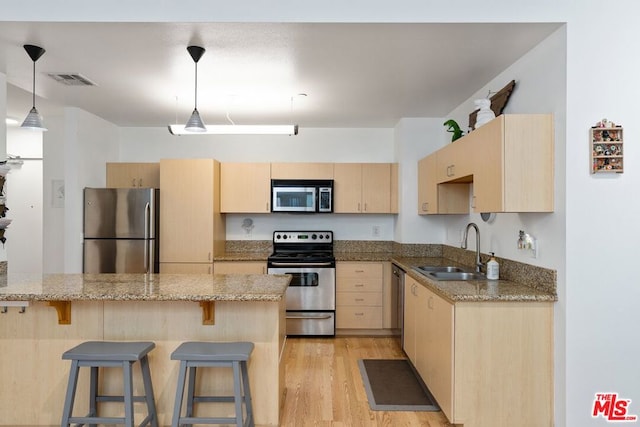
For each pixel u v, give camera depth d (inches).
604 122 85.7
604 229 86.0
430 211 149.8
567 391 86.4
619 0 86.7
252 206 178.5
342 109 157.6
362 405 108.7
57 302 92.4
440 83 125.9
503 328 90.0
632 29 86.6
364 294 170.2
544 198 89.8
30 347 94.7
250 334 95.4
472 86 129.0
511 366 90.1
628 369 86.0
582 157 86.3
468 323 89.9
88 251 161.9
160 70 114.6
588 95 86.4
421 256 172.1
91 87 130.5
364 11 86.4
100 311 94.8
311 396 113.5
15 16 85.4
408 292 134.8
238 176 178.7
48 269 180.7
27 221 211.2
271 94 137.6
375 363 139.1
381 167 180.4
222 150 192.5
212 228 167.9
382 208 180.2
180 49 100.3
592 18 86.7
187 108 156.7
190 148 192.2
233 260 167.8
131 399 81.6
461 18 86.2
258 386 95.7
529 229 100.4
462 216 148.3
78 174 159.2
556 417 88.9
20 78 121.4
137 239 162.9
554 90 90.6
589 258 86.0
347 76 119.9
